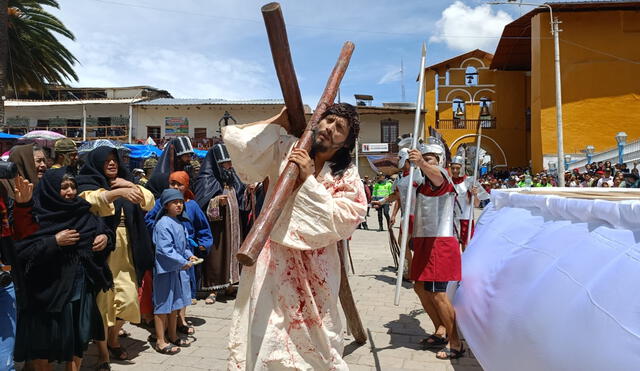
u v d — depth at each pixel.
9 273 2.86
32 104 32.94
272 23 2.17
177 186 5.27
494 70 34.28
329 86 2.51
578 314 2.22
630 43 25.53
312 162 2.25
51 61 22.61
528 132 33.97
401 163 6.33
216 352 4.33
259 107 32.50
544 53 25.91
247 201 6.47
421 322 5.25
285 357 2.27
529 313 2.63
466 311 3.78
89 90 36.62
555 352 2.29
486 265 3.78
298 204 2.26
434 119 34.09
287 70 2.33
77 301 3.50
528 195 3.82
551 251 2.81
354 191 2.42
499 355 2.89
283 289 2.33
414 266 4.24
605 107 25.66
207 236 5.64
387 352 4.32
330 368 2.38
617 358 1.93
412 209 5.55
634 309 1.97
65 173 3.52
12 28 20.61
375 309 5.77
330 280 2.44
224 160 6.19
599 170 17.00
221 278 6.05
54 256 3.33
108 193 3.72
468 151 33.31
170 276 4.39
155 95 36.31
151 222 5.06
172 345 4.42
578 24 25.77
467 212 6.56
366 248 11.03
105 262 3.69
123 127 32.97
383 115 34.12
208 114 32.75
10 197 3.21
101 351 3.81
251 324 2.27
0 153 16.48
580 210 2.75
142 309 4.62
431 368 3.97
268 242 2.39
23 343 3.33
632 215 2.26
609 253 2.31
